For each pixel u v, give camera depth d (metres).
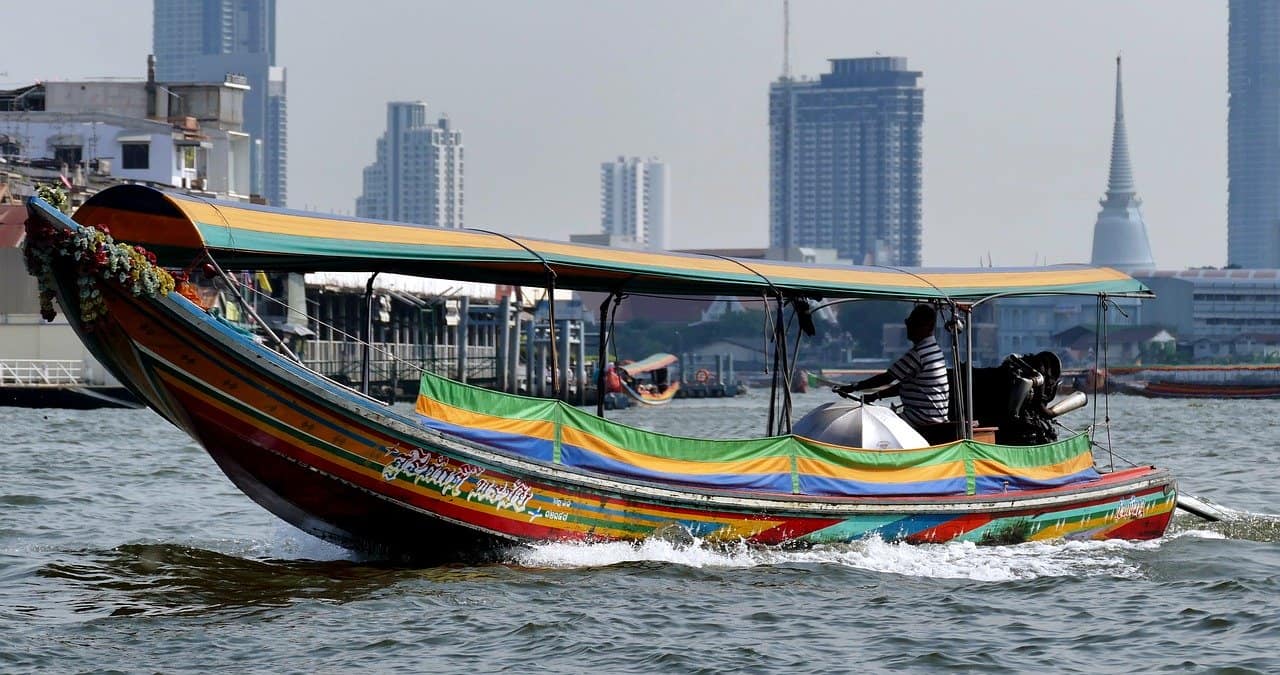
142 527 41.47
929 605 30.98
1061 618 30.12
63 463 61.03
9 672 25.27
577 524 32.72
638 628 28.50
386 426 30.64
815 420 37.19
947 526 37.03
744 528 34.34
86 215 29.31
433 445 30.98
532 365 148.50
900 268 39.12
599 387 36.38
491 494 31.73
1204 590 33.00
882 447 36.38
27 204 28.22
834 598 31.34
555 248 32.72
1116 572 35.09
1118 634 28.80
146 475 56.75
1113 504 40.28
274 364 29.97
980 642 28.08
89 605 30.09
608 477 32.66
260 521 43.03
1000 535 38.03
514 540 32.41
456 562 33.22
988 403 40.62
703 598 30.86
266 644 27.11
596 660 26.42
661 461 33.59
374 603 29.98
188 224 28.39
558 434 32.59
